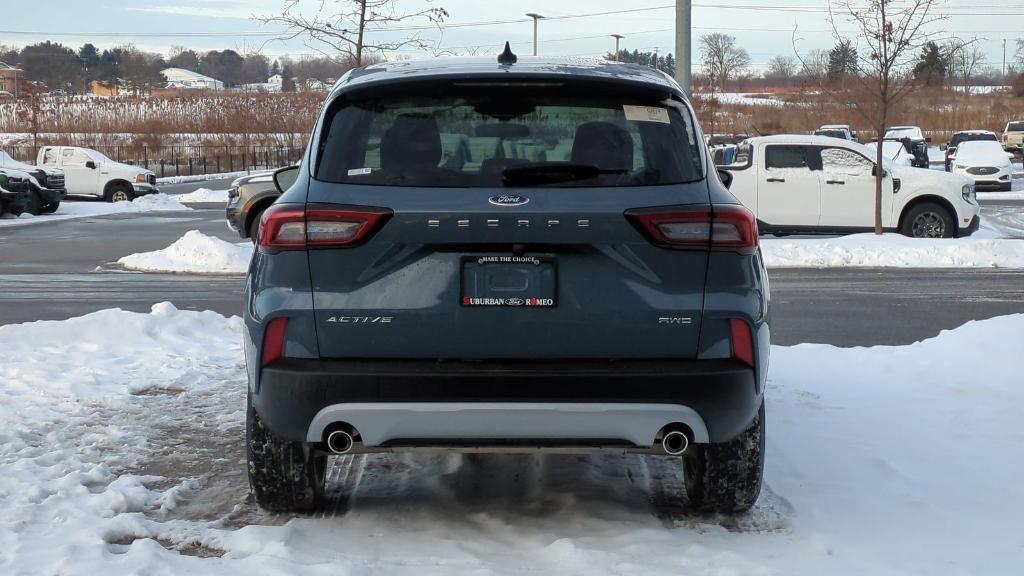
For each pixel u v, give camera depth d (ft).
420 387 12.64
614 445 13.19
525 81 13.75
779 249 54.60
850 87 64.85
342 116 13.83
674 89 14.15
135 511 15.34
